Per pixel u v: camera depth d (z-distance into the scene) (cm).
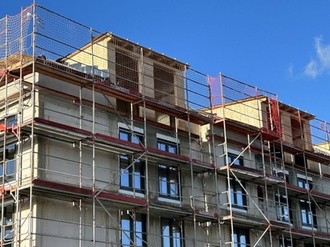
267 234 3938
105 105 3212
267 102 4372
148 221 3083
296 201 4369
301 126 4681
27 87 2975
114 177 3142
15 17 3019
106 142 3008
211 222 3562
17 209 2672
